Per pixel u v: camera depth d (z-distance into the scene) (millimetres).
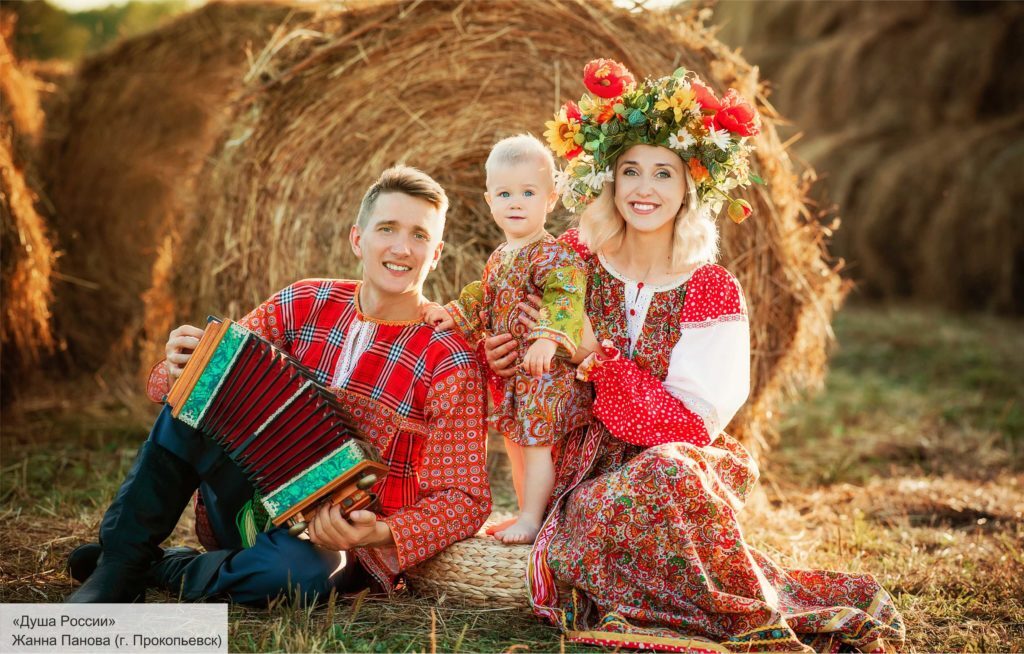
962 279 10188
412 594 3150
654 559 2881
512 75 4945
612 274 3258
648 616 2865
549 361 3045
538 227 3352
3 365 5602
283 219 5078
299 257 5066
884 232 10469
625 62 4711
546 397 3148
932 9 11094
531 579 2955
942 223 10195
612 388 3074
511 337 3254
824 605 3062
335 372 3131
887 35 11062
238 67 7328
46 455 4914
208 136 5621
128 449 5125
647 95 3188
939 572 3594
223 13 7414
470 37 4938
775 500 4836
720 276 3180
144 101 7383
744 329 3156
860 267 10609
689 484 2836
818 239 4863
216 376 2891
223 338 2914
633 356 3180
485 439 3121
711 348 3115
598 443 3152
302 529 2887
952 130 10641
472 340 3414
